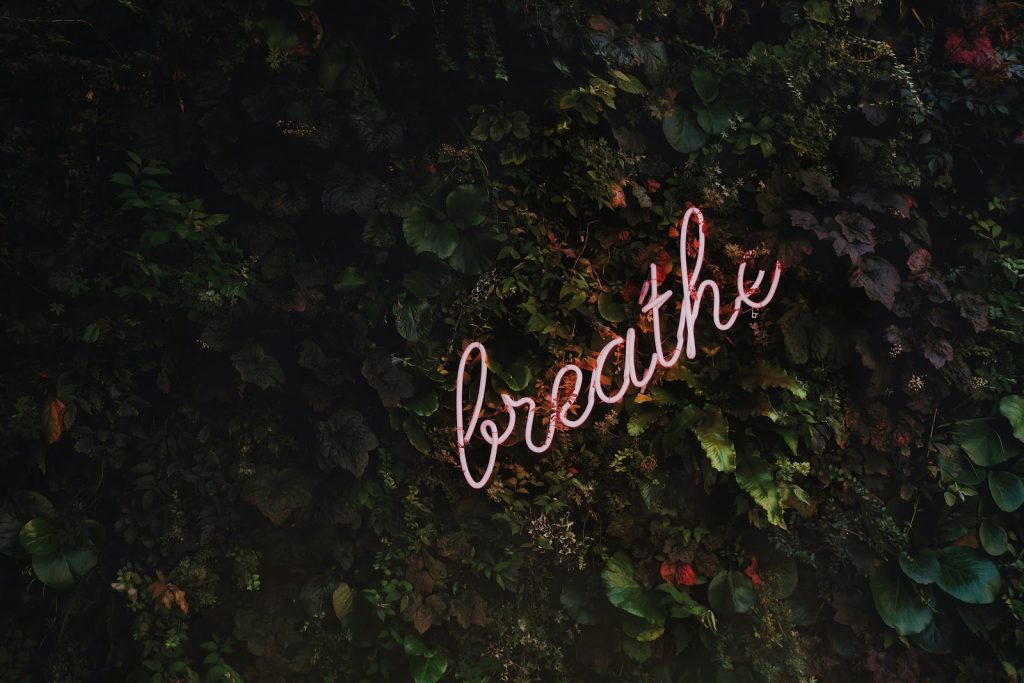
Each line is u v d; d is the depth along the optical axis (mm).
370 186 3035
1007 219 3750
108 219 2910
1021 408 3646
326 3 2945
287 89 2930
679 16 3393
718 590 3402
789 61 3400
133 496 3021
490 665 3285
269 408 3129
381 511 3195
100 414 2977
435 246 3037
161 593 2980
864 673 3639
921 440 3658
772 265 3428
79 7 2758
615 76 3166
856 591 3654
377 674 3238
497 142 3203
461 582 3307
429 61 3088
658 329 3217
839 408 3525
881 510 3574
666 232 3377
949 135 3645
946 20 3689
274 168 3023
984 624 3645
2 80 2771
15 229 2832
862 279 3414
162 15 2830
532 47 3137
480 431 3131
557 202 3236
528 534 3322
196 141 2936
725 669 3461
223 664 3068
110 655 3002
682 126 3354
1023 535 3721
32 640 2943
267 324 3043
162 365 2984
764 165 3504
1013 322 3627
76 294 2801
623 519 3363
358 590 3213
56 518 2918
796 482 3547
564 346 3230
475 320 3160
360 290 3088
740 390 3414
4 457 2865
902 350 3533
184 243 2918
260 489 3051
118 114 2893
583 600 3363
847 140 3539
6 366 2838
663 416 3350
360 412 3107
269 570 3188
